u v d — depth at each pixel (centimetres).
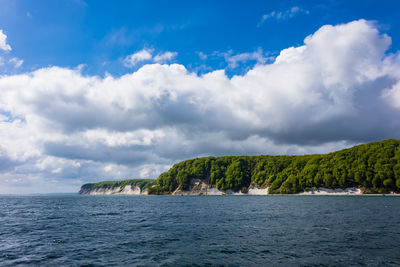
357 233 2411
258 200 10569
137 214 4669
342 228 2717
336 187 15750
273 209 5447
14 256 1733
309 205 6600
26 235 2541
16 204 8831
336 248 1825
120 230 2791
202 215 4341
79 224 3338
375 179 14075
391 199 9562
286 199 11088
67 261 1598
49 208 6581
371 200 8894
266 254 1684
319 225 2956
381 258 1568
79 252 1822
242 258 1597
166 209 5888
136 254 1741
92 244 2081
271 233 2462
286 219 3575
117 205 7838
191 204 8062
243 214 4406
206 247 1908
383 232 2458
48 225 3266
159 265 1477
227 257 1625
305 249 1806
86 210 5778
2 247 2008
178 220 3653
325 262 1495
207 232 2575
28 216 4438
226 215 4281
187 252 1769
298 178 17862
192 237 2317
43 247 1997
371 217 3703
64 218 4075
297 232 2502
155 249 1873
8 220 3847
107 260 1606
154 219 3822
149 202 9919
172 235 2431
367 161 14800
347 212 4491
